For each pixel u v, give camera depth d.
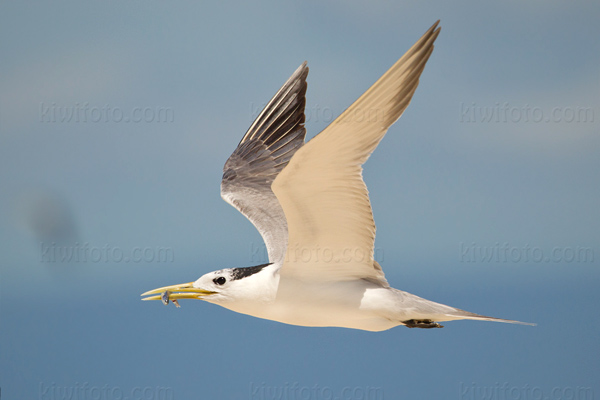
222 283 11.49
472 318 10.52
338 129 8.91
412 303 10.95
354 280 11.20
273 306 11.34
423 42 8.84
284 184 9.68
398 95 9.02
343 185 9.73
